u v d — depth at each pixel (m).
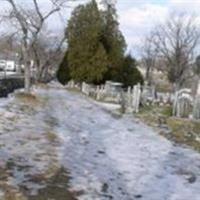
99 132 17.33
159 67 74.88
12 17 30.19
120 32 56.00
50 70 84.88
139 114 26.70
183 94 30.23
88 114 24.39
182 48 63.03
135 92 28.91
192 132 19.50
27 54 28.69
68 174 9.82
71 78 61.56
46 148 12.30
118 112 27.52
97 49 54.00
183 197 9.16
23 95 27.02
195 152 14.80
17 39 45.22
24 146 12.09
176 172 11.44
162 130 19.55
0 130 13.86
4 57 92.25
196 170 11.94
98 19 54.81
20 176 9.10
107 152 13.16
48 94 38.41
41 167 10.09
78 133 16.30
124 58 56.91
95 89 48.81
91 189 8.93
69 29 55.53
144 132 18.56
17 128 14.88
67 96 39.69
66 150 12.51
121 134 17.36
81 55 54.34
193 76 61.22
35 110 21.64
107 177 10.05
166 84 78.38
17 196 7.82
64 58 66.31
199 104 24.16
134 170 11.11
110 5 55.41
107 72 55.09
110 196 8.64
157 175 10.85
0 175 8.92
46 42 66.75
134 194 9.02
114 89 45.34
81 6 55.34
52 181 9.09
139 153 13.53
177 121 22.70
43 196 8.05
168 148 14.98
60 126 17.45
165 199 8.89
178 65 61.50
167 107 33.75
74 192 8.58
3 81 32.56
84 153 12.52
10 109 19.73
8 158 10.44
